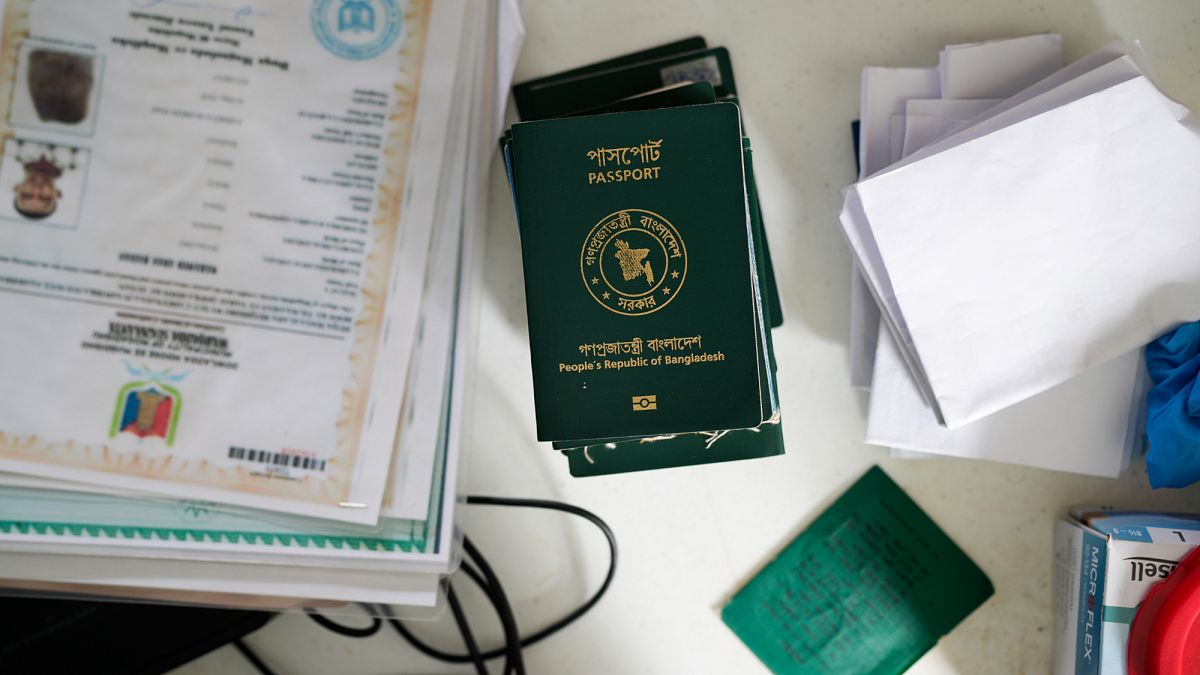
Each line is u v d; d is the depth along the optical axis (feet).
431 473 1.93
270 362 1.91
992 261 1.82
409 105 1.92
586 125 1.65
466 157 1.95
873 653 2.12
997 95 1.91
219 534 1.91
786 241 2.09
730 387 1.66
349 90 1.91
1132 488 2.08
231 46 1.89
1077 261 1.82
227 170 1.90
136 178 1.88
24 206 1.86
